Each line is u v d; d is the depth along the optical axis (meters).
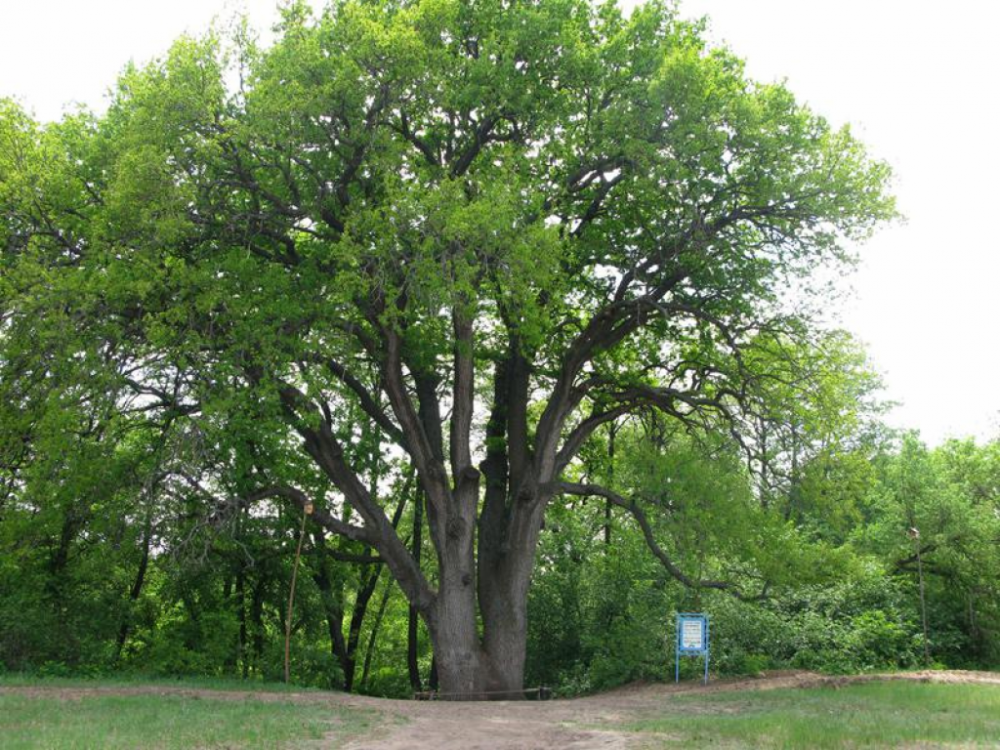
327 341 21.03
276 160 21.61
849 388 33.12
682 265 24.25
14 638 22.19
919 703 16.06
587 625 28.39
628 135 22.33
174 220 19.30
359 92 20.52
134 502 20.77
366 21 20.61
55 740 11.15
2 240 20.64
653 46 23.41
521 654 24.52
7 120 21.00
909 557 31.80
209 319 20.70
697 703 17.92
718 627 26.20
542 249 19.84
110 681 20.00
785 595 27.38
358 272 20.31
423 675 41.41
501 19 23.48
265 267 22.42
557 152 23.77
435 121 24.95
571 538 30.03
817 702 16.67
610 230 25.09
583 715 16.31
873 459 36.84
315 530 27.95
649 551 28.62
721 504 23.84
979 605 30.45
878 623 26.94
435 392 26.80
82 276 19.41
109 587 26.33
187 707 15.30
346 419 28.44
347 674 34.25
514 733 13.74
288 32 21.33
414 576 24.02
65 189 21.09
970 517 31.28
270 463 23.58
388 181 20.14
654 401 26.27
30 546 22.11
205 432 20.16
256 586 29.19
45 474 19.44
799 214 23.17
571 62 22.70
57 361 19.66
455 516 24.03
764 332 25.36
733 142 22.45
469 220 19.20
